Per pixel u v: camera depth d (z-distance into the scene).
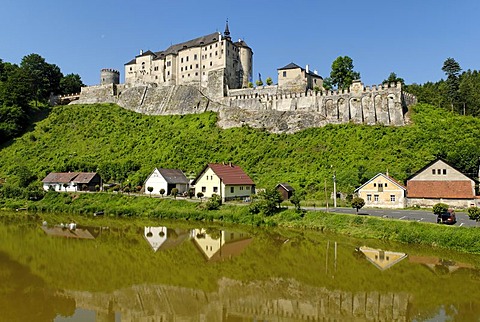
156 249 46.25
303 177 85.81
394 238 48.28
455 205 64.12
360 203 58.34
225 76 140.25
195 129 124.81
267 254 43.22
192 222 67.62
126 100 153.38
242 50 151.62
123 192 91.06
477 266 36.75
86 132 133.25
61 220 70.69
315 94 115.50
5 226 62.66
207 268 38.00
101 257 42.22
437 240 44.69
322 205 71.00
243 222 64.44
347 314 26.09
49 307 27.36
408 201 67.50
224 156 105.06
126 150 118.06
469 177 66.69
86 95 164.00
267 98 123.12
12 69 168.50
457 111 130.25
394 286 31.67
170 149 112.62
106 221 69.56
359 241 48.72
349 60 132.88
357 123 107.69
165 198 81.19
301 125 111.94
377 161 86.56
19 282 33.06
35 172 108.56
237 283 33.38
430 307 27.02
